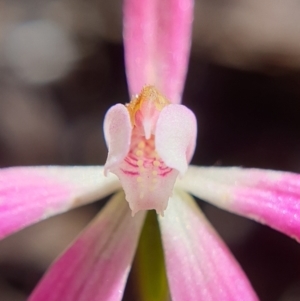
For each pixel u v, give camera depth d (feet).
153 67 0.24
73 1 0.46
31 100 0.43
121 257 0.23
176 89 0.24
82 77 0.44
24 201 0.22
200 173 0.23
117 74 0.44
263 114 0.43
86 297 0.22
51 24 0.45
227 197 0.23
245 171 0.23
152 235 0.23
